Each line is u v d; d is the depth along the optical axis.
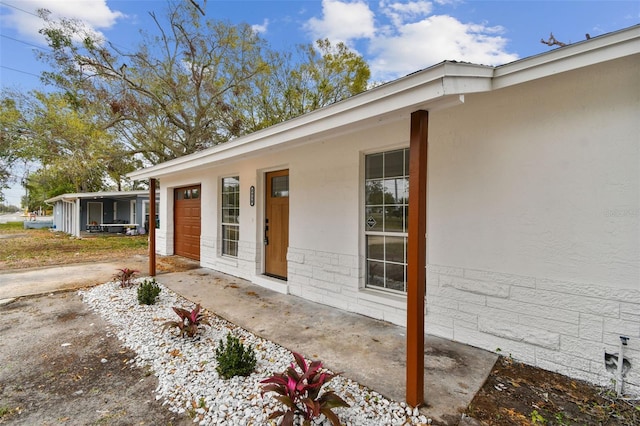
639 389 2.20
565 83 2.48
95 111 13.24
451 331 3.21
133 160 15.77
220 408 2.14
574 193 2.46
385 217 3.90
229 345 2.65
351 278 4.17
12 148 12.61
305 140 3.35
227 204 6.93
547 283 2.60
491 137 2.90
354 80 15.23
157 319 3.92
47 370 2.72
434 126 3.29
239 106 15.25
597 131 2.36
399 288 3.79
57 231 20.78
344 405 1.88
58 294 5.15
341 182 4.27
